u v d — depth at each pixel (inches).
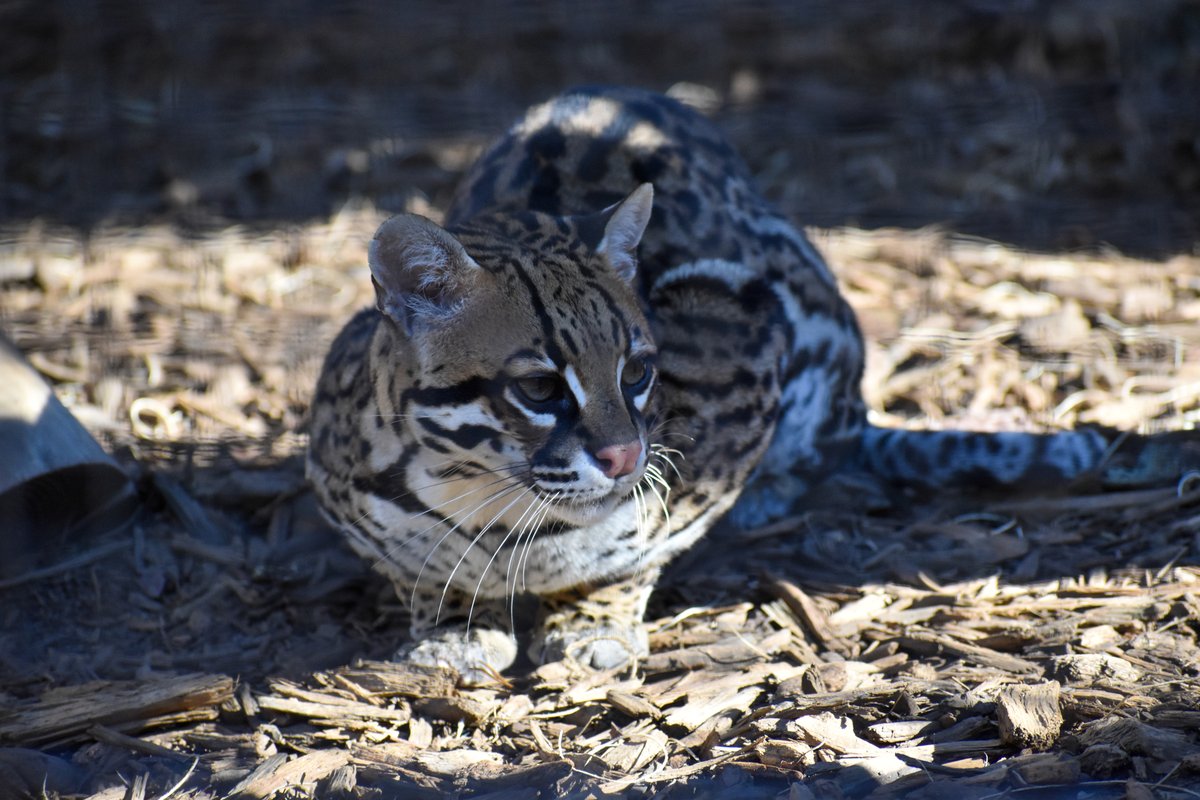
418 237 268.2
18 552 335.6
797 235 377.1
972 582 332.5
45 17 700.0
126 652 316.5
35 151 622.5
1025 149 602.9
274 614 333.7
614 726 277.7
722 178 365.1
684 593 340.2
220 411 424.8
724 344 326.6
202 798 256.4
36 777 262.1
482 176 363.3
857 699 273.9
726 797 243.3
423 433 280.8
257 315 483.5
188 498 368.5
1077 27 659.4
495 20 697.6
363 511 298.0
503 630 326.0
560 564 304.0
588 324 270.8
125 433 405.1
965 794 237.6
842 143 620.7
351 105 653.9
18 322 476.7
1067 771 239.8
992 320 470.0
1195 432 381.4
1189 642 288.0
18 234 552.7
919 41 681.0
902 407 425.7
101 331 468.1
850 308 387.2
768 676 291.0
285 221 573.9
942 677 283.1
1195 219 550.9
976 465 371.2
